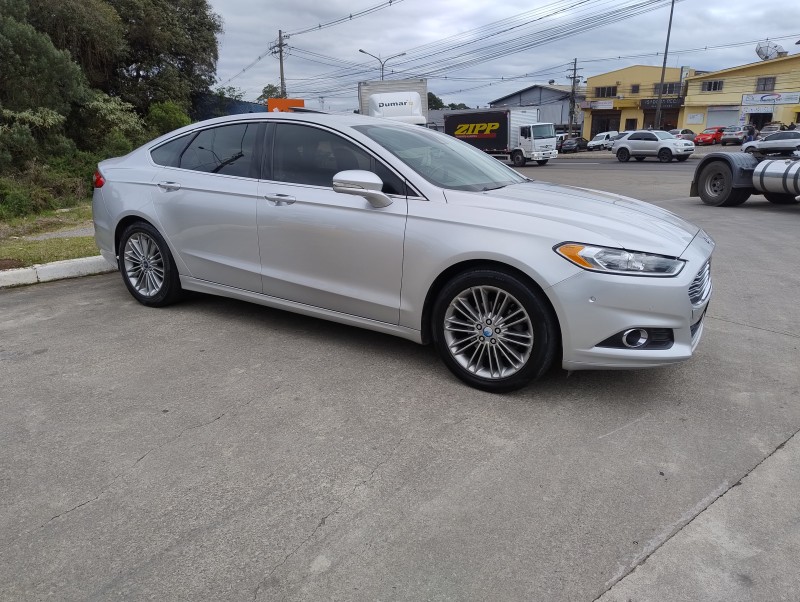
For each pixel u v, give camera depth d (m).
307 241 4.04
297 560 2.21
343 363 3.98
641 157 34.06
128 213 5.00
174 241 4.81
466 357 3.65
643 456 2.90
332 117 4.30
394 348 4.25
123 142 16.33
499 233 3.35
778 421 3.23
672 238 3.42
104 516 2.44
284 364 3.96
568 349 3.26
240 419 3.23
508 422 3.22
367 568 2.18
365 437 3.06
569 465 2.82
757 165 11.80
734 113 58.28
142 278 5.16
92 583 2.09
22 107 14.34
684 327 3.24
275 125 4.39
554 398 3.49
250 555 2.23
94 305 5.23
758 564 2.20
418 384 3.68
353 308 3.97
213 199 4.52
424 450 2.95
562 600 2.04
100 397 3.46
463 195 3.62
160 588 2.08
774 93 55.59
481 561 2.21
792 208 12.08
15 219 10.53
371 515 2.46
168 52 24.52
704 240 3.81
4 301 5.35
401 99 19.11
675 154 31.61
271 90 45.38
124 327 4.65
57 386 3.60
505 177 4.38
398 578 2.13
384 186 3.80
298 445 2.98
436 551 2.26
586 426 3.18
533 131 32.47
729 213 11.34
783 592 2.07
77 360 3.99
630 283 3.14
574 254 3.18
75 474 2.72
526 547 2.28
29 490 2.60
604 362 3.24
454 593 2.06
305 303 4.21
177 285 5.00
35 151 13.74
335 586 2.09
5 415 3.24
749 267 6.84
